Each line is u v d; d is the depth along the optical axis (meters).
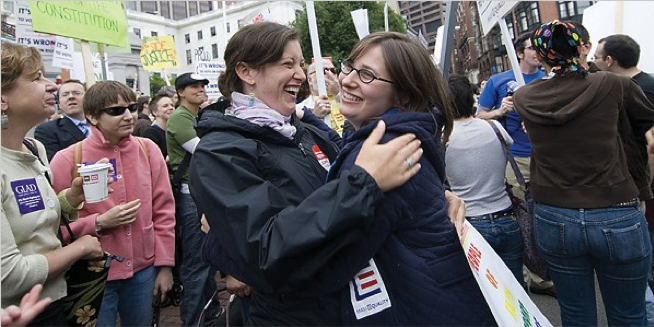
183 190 3.43
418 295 1.21
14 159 1.63
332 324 1.32
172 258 2.66
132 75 21.48
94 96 2.31
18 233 1.57
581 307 2.15
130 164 2.48
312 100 4.15
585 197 2.01
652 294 2.81
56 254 1.67
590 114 1.97
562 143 2.04
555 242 2.12
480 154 2.76
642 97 2.11
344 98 1.38
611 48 3.06
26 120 1.68
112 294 2.33
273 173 1.41
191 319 3.31
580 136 1.99
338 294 1.32
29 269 1.49
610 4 4.90
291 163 1.48
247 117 1.47
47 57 5.80
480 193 2.80
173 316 3.90
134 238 2.43
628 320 2.07
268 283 1.19
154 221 2.65
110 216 2.21
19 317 1.05
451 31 3.00
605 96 1.96
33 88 1.66
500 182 2.82
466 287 1.25
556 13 30.80
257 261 1.17
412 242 1.24
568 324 2.21
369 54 1.31
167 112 4.38
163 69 8.59
